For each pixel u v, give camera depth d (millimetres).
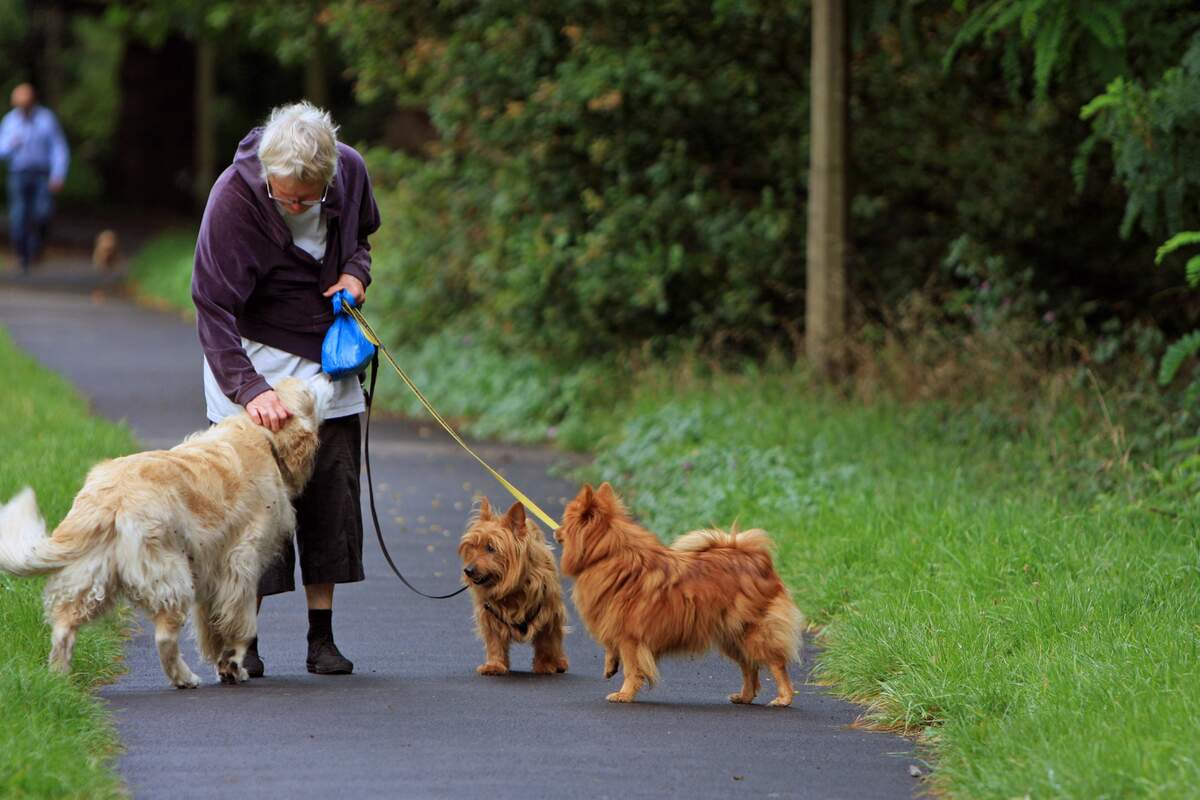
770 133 20641
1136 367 16109
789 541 12125
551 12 20625
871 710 8453
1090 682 7672
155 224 55750
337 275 9156
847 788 6926
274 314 9023
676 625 8406
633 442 16859
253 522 8547
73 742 6879
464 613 10953
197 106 58969
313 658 9141
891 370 17219
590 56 20109
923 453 14625
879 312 19484
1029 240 19734
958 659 8438
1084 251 19688
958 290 19297
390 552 12773
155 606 8109
